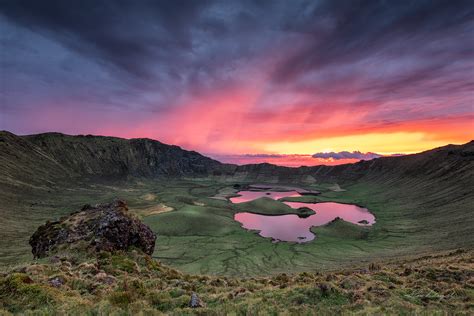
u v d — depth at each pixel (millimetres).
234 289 24734
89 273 26469
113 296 18297
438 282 26656
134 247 42719
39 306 16188
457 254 66000
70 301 17219
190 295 20609
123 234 42969
